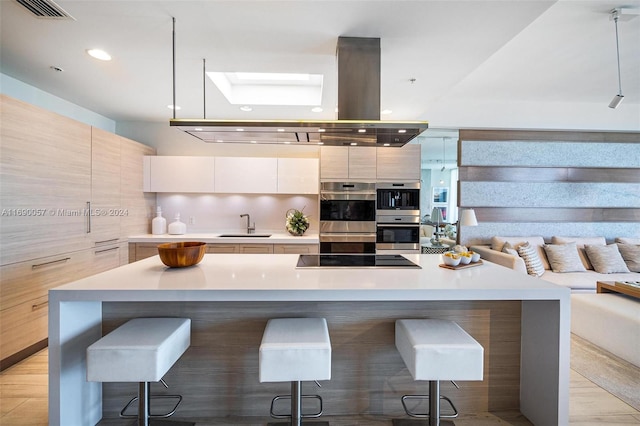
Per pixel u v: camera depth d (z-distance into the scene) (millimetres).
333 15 1864
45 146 2662
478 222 4598
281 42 2174
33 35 2094
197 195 4531
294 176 4262
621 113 4516
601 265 4035
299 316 1905
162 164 4168
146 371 1411
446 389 1971
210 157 4215
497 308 1967
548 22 2406
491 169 4590
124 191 3770
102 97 3328
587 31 2539
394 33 2045
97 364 1408
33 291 2572
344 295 1559
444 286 1623
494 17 1858
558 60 3084
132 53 2340
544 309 1751
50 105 3256
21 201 2453
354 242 4121
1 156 2295
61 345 1543
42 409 1938
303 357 1431
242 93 3486
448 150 4758
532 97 4262
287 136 2436
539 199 4609
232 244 3961
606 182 4652
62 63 2520
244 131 2289
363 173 4133
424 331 1616
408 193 4168
